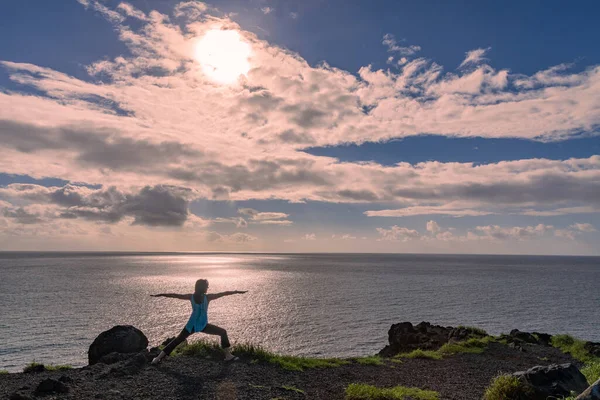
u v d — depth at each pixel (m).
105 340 10.48
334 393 7.75
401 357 13.02
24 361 32.47
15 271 150.50
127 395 6.84
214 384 7.73
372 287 101.44
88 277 125.25
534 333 18.45
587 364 12.62
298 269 198.00
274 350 37.88
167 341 11.48
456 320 53.72
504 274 166.25
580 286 110.44
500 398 7.45
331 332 45.94
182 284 102.75
